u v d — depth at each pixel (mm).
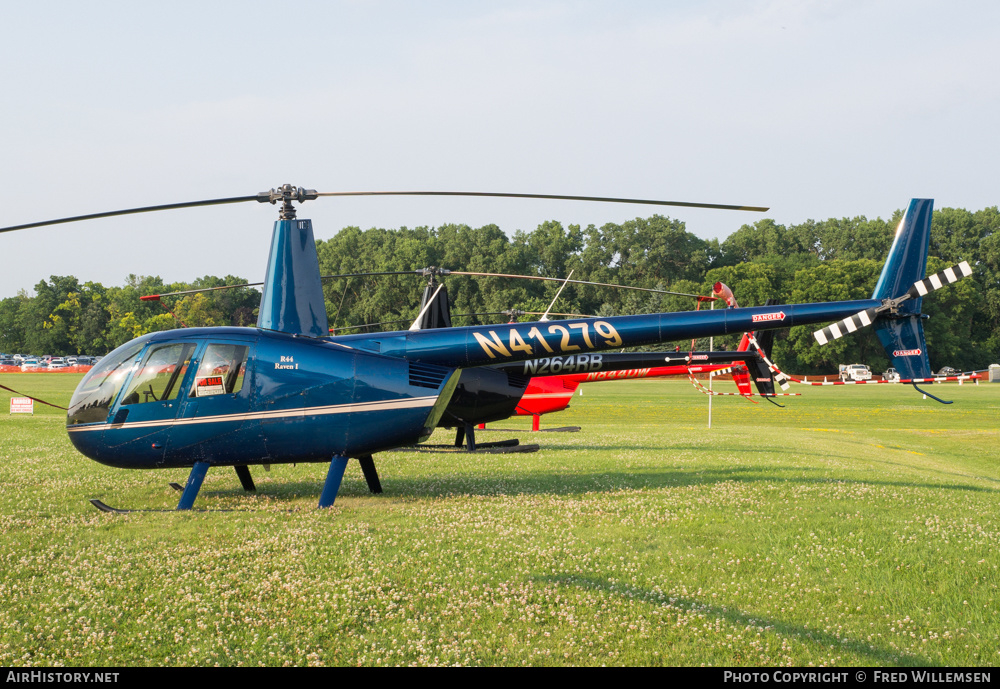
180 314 137625
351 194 9867
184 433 9672
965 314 101688
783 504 9586
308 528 7980
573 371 16531
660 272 126000
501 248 122562
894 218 129500
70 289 159625
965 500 10141
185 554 7000
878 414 37000
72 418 9938
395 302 119062
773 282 106750
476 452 15430
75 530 7906
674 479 11820
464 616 5547
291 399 9695
